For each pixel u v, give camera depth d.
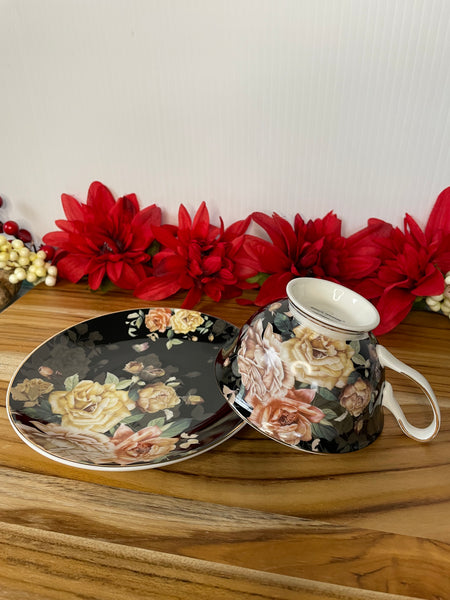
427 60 0.55
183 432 0.47
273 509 0.41
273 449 0.47
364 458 0.46
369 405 0.43
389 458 0.46
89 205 0.72
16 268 0.73
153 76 0.62
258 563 0.37
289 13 0.55
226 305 0.70
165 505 0.41
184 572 0.36
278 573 0.36
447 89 0.57
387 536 0.39
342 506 0.42
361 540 0.39
